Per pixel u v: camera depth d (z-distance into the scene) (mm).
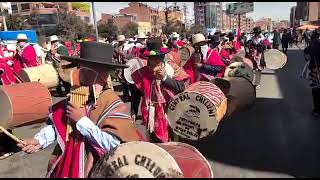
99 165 2486
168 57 6090
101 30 44844
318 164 5125
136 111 8016
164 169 2371
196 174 2637
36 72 11492
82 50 2738
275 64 13938
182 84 5285
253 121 7836
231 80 7762
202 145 6219
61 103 2832
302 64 21641
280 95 11297
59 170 2729
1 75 8172
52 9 59844
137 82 5203
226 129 7227
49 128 2893
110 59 2775
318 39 8734
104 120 2633
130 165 2414
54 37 13648
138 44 12180
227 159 5246
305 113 8789
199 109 5410
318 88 8484
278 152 5660
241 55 12094
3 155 6137
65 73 12039
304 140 6477
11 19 44219
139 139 2787
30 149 2861
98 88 2703
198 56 7023
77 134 2695
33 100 5828
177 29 62500
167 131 5309
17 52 11719
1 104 5664
